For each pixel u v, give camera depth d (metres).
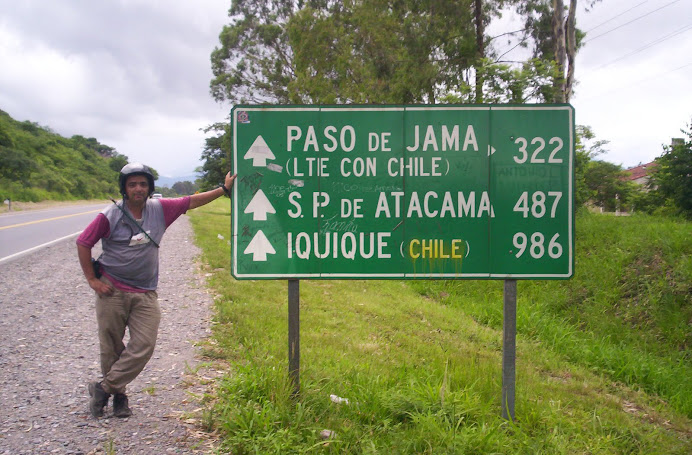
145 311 3.79
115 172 102.94
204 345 5.96
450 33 19.72
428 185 4.11
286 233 4.08
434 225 4.11
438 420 3.82
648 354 7.88
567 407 4.96
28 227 21.44
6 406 4.09
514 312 4.12
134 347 3.74
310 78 26.06
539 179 4.10
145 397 4.34
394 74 21.44
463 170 4.10
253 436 3.38
